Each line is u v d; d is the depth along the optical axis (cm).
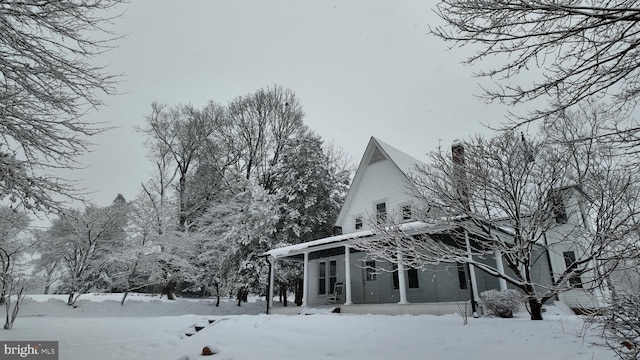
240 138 3014
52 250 1878
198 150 2864
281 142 2981
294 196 2300
